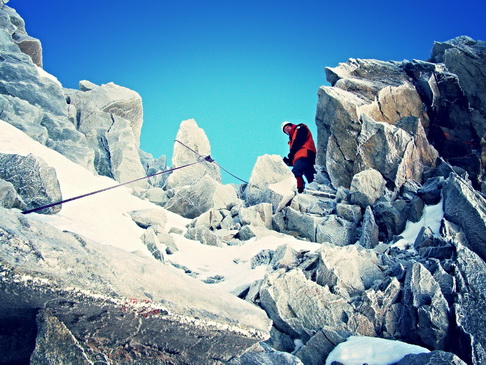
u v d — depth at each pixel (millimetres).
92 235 8320
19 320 3164
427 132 18125
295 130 16922
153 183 19594
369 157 15859
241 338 3760
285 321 7348
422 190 13602
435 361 5566
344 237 13523
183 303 3545
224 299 4020
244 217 14188
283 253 9117
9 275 2795
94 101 19531
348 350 6375
